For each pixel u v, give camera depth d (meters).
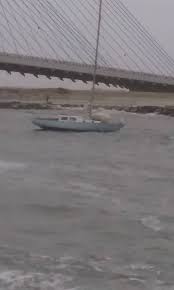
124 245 19.17
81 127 74.50
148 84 150.12
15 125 90.75
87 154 51.47
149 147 62.75
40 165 40.84
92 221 22.77
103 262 17.00
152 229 21.62
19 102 194.62
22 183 31.64
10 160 43.22
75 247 18.70
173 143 69.81
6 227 21.28
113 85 146.12
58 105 191.50
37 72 138.00
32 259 16.89
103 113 77.62
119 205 26.31
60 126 74.81
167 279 15.66
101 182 33.50
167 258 17.75
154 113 170.25
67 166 41.09
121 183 33.41
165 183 34.00
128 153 54.50
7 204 25.58
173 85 154.38
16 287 14.49
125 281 15.37
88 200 27.31
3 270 15.67
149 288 14.93
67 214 24.02
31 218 23.00
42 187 30.58
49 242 19.25
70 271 15.93
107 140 69.56
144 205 26.52
